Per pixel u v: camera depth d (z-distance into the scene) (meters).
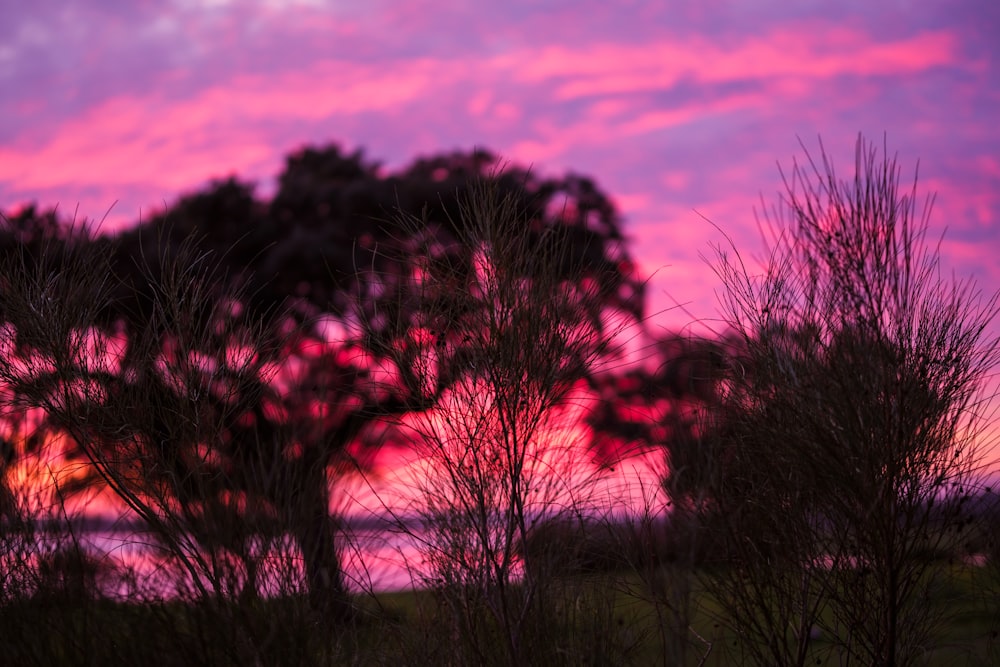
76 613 3.10
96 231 3.73
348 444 3.41
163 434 3.38
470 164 12.18
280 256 10.87
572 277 3.54
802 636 3.45
